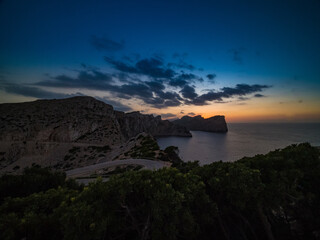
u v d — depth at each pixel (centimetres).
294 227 791
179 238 620
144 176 639
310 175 852
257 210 730
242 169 688
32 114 8088
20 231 470
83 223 428
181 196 516
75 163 5834
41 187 994
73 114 8981
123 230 582
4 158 5719
